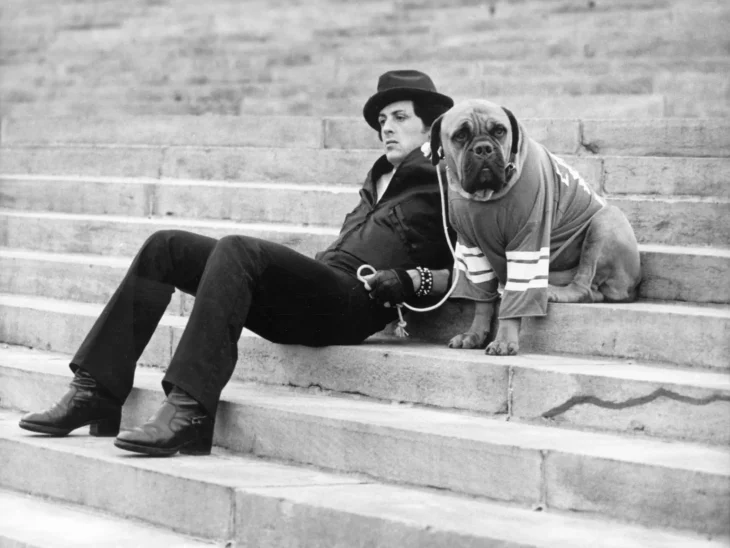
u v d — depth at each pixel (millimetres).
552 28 16562
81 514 8203
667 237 10148
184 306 10969
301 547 7027
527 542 6309
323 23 18734
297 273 8750
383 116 9836
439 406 8484
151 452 8094
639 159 10953
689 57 15445
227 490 7406
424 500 7266
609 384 7734
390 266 9383
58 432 8789
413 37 17844
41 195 13883
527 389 8062
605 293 9195
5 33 21562
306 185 12820
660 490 6777
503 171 8305
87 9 20828
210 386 8250
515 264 8664
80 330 10719
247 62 19172
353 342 9289
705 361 8242
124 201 13227
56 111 20375
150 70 19953
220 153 13422
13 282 12359
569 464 7086
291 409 8273
